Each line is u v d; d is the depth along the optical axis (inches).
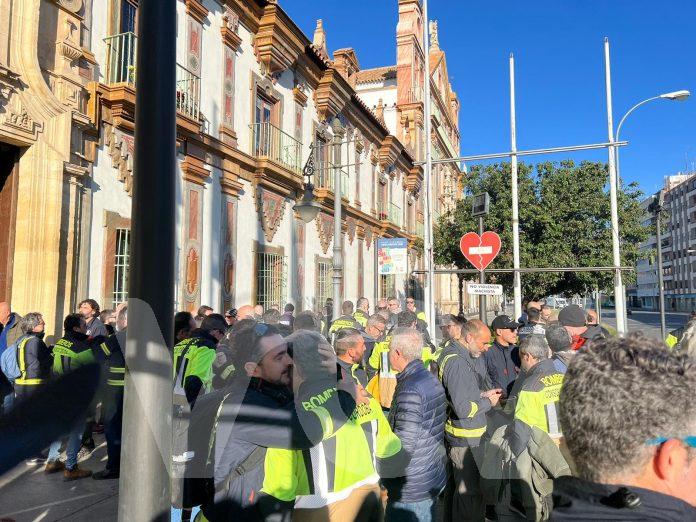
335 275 380.8
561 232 624.7
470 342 175.6
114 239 346.6
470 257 343.6
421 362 121.5
